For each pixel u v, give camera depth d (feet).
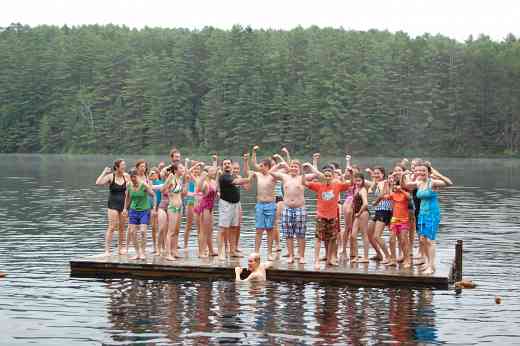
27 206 110.42
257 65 302.86
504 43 359.46
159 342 40.14
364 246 58.08
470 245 74.95
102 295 50.39
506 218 99.45
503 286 54.70
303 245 57.16
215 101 301.43
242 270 55.21
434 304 48.62
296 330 42.34
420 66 300.81
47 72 348.18
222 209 58.08
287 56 310.24
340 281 54.08
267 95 297.53
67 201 118.32
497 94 298.56
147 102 318.86
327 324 43.62
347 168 58.75
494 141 299.38
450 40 353.92
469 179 181.37
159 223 59.62
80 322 43.91
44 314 45.65
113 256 59.77
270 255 58.65
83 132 331.77
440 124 292.20
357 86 286.87
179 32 397.39
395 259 56.59
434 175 53.93
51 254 67.26
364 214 57.52
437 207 53.98
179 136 313.32
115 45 347.77
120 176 59.93
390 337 41.37
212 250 60.23
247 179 57.82
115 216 59.82
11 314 45.62
